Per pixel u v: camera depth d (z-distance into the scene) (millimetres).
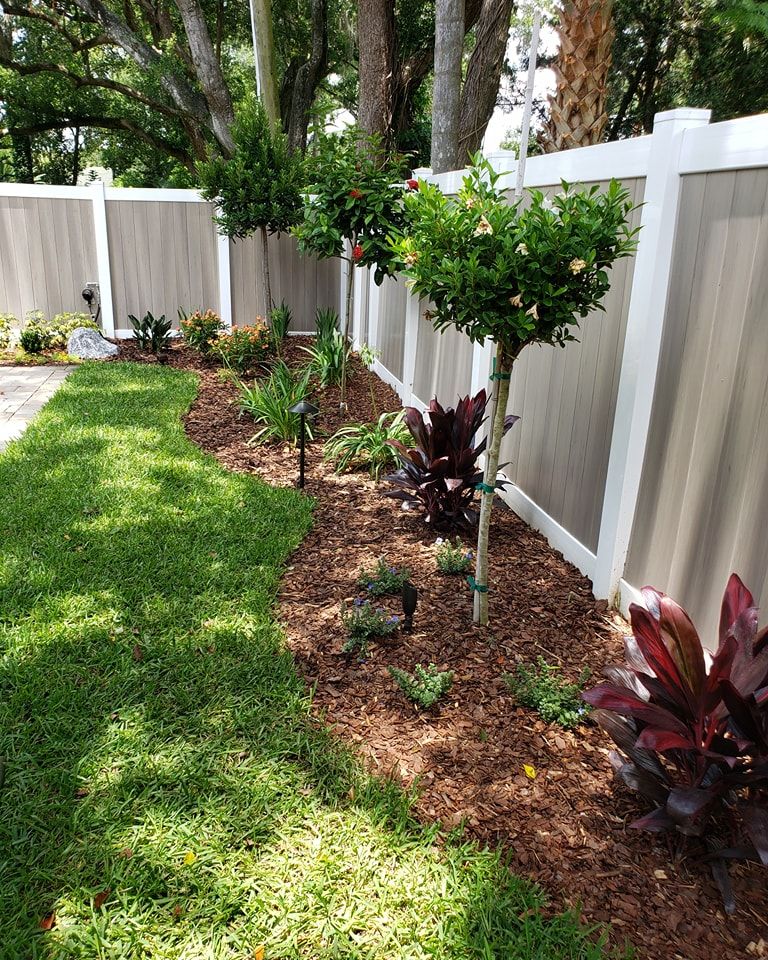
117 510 4379
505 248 2480
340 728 2629
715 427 2693
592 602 3529
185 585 3549
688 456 2877
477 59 8875
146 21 19078
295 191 8555
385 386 7883
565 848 2162
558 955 1813
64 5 15930
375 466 5344
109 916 1894
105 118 19969
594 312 3594
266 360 8602
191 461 5363
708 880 2070
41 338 9141
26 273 9656
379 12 9750
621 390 3271
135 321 9242
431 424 4500
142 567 3691
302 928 1880
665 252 2967
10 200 9328
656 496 3123
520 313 2570
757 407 2455
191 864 2035
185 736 2533
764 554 2432
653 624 2188
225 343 8281
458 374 5387
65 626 3143
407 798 2305
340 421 6578
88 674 2840
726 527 2635
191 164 20547
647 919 1942
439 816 2266
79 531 4062
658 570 3119
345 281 10188
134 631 3145
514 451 4750
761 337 2432
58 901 1927
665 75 13414
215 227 9969
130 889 1968
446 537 4258
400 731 2629
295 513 4508
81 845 2090
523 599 3545
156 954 1802
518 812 2291
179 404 6828
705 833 2178
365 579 3672
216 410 6883
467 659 3047
